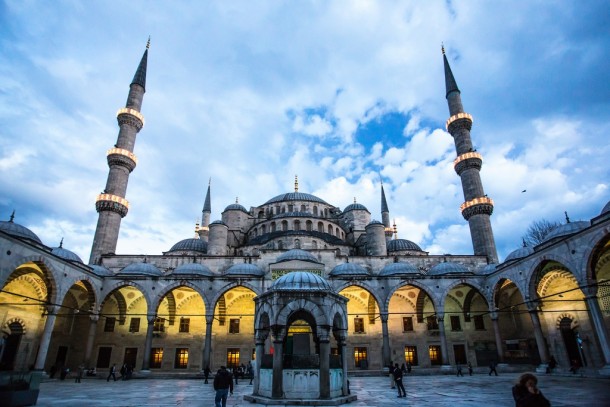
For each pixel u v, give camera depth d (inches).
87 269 1337.4
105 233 1738.4
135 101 2058.3
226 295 1640.0
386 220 2434.8
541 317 1421.0
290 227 2041.1
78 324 1552.7
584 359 1240.8
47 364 1380.4
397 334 1632.6
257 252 1899.6
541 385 826.8
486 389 830.5
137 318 1612.9
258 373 661.3
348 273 1533.0
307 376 603.5
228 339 1600.6
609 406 521.3
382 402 623.5
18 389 597.9
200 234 2476.6
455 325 1653.5
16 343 1245.1
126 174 1892.2
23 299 1268.5
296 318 700.0
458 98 2117.4
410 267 1549.0
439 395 724.7
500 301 1657.2
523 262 1256.2
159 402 660.7
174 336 1595.7
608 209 1062.4
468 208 1881.2
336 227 2126.0
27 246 1029.8
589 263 970.1
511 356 1537.9
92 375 1349.7
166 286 1438.2
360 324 1643.7
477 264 1771.7
